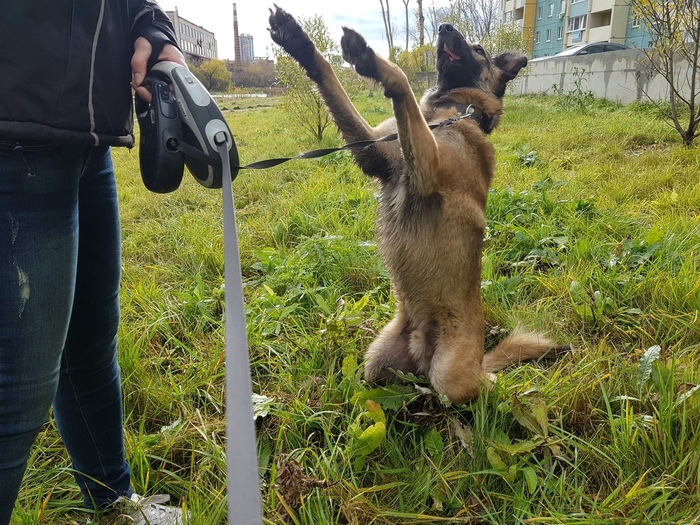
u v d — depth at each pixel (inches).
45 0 19.6
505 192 84.9
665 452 34.0
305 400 41.6
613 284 56.8
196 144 26.6
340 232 76.8
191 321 55.9
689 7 123.1
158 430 41.3
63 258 22.3
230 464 10.6
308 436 39.6
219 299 60.3
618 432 36.9
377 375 47.8
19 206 20.6
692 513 31.1
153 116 26.0
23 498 33.1
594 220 75.4
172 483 35.3
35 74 19.6
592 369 43.1
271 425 40.7
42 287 21.5
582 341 51.1
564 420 39.8
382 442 37.7
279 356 48.1
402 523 31.5
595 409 38.9
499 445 34.9
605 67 239.5
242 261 71.2
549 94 298.8
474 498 33.6
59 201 21.9
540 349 47.9
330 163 125.6
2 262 20.6
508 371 47.5
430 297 45.9
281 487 32.6
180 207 101.3
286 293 58.6
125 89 24.4
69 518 32.7
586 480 34.9
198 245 73.8
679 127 125.6
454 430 39.6
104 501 31.3
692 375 40.9
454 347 44.2
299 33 42.6
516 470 34.3
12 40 19.0
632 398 38.9
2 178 20.0
